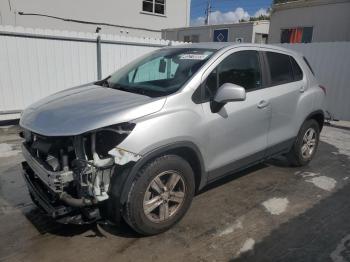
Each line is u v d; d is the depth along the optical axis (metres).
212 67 3.62
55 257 2.97
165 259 2.97
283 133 4.56
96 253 3.03
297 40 16.14
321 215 3.77
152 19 18.38
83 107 3.19
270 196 4.21
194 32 20.62
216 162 3.67
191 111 3.32
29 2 13.92
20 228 3.40
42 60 7.68
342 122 8.68
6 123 7.63
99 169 2.83
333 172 5.09
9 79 7.36
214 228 3.46
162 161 3.10
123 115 2.94
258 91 4.07
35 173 3.20
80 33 8.05
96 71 8.55
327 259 3.00
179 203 3.39
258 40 19.67
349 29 14.12
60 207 2.92
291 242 3.24
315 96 5.01
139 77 4.05
